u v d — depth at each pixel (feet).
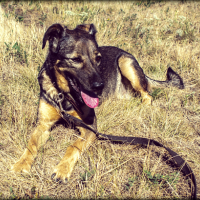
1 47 15.64
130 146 9.67
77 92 9.75
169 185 7.47
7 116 10.75
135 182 7.84
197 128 11.17
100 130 10.61
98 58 9.94
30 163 8.30
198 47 19.26
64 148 9.41
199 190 7.64
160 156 8.68
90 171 8.20
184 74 16.20
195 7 28.35
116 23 22.98
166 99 13.52
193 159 9.07
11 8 22.91
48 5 24.75
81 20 21.74
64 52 9.21
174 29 22.58
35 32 18.21
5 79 13.37
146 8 28.43
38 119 10.09
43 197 6.98
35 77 13.41
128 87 14.79
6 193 7.12
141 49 18.89
